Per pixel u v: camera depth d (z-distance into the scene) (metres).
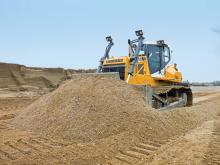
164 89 13.57
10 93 33.09
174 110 12.86
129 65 13.27
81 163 6.85
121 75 13.45
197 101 23.47
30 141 8.86
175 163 6.62
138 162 7.00
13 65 41.31
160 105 13.73
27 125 10.88
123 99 10.92
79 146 8.16
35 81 42.31
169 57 15.13
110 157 7.40
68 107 10.53
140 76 13.22
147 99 12.16
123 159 7.24
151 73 13.95
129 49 14.02
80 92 11.23
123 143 8.46
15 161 6.86
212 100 25.48
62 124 9.82
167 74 14.78
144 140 8.99
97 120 9.61
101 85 11.52
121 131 9.34
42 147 8.18
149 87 12.20
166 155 7.35
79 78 12.79
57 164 6.70
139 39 13.35
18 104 22.12
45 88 40.81
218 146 8.09
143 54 13.65
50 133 9.62
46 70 46.41
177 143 8.55
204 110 16.66
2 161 6.89
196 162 6.62
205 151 7.50
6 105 21.27
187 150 7.70
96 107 10.17
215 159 6.87
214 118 16.16
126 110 10.31
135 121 9.88
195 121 12.90
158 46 14.48
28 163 6.71
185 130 10.89
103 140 8.65
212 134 9.88
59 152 7.59
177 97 15.24
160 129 9.97
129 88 11.91
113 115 9.91
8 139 9.09
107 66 14.24
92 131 9.18
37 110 11.66
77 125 9.51
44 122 10.41
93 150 7.81
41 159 7.03
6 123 12.12
